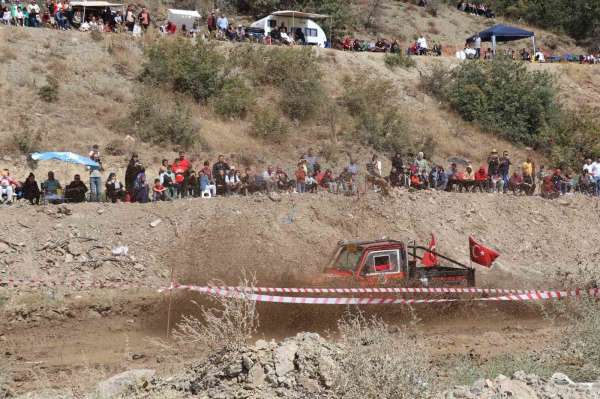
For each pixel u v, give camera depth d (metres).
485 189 59.94
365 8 128.88
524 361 21.19
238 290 18.69
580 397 16.45
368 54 95.31
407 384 15.16
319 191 53.50
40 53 70.62
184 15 92.88
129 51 76.44
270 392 15.31
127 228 40.44
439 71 94.12
